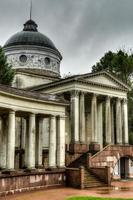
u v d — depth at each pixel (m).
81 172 38.12
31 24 74.31
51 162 39.03
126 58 73.69
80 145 51.78
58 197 30.83
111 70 73.81
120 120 59.72
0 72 51.66
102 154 49.47
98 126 59.66
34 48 67.44
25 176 34.09
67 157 49.81
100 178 42.16
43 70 67.25
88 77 54.91
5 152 36.88
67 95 55.94
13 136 34.06
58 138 40.56
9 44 68.31
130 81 74.44
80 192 34.75
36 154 41.06
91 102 56.16
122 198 30.41
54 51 69.75
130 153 54.69
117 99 59.75
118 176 52.72
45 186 36.72
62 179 39.09
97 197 30.67
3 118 37.41
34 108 37.31
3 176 30.75
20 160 50.03
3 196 30.62
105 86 57.06
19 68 66.50
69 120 57.06
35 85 62.25
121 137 59.38
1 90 31.95
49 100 38.78
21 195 31.77
